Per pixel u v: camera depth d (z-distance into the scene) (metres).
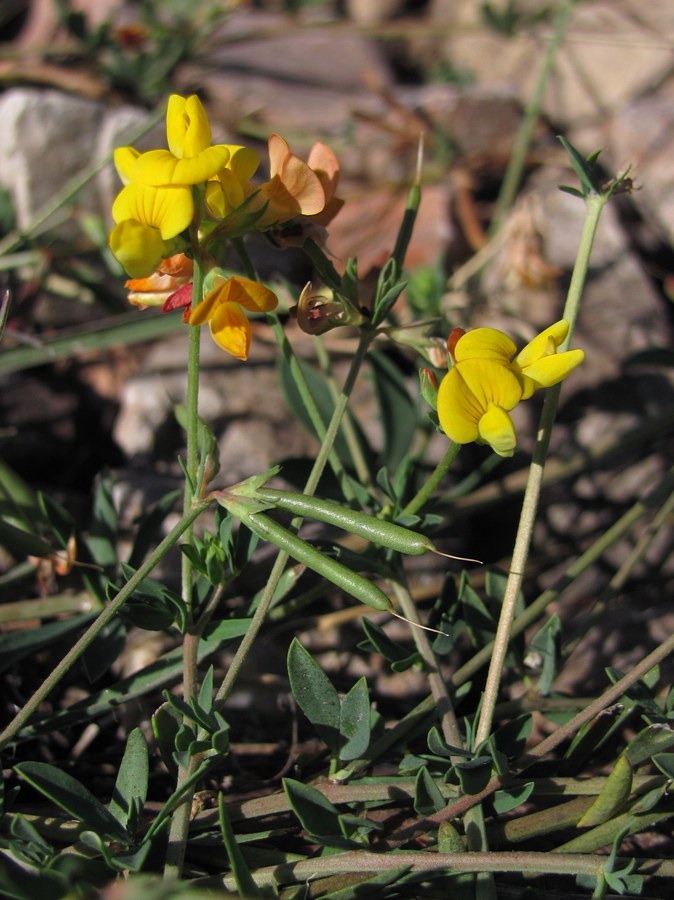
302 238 0.13
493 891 0.11
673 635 0.12
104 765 0.15
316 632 0.17
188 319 0.12
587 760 0.14
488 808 0.13
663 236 0.27
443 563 0.19
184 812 0.11
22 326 0.23
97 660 0.14
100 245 0.23
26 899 0.10
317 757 0.14
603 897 0.11
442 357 0.14
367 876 0.12
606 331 0.23
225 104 0.31
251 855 0.12
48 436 0.22
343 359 0.22
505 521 0.21
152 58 0.28
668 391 0.22
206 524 0.18
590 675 0.17
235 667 0.12
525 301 0.24
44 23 0.32
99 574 0.16
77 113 0.25
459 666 0.17
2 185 0.25
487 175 0.29
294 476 0.17
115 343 0.21
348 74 0.33
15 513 0.17
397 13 0.36
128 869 0.11
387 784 0.13
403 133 0.29
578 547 0.20
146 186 0.11
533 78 0.32
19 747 0.15
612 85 0.31
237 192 0.11
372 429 0.21
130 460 0.21
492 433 0.11
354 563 0.14
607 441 0.20
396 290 0.13
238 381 0.22
